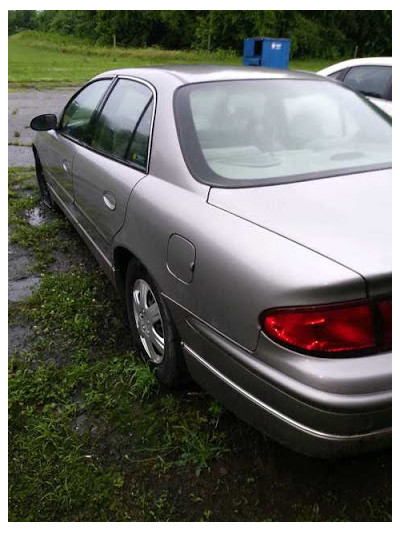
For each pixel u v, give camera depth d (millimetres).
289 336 1554
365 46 44594
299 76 2836
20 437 2217
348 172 2195
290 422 1599
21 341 2893
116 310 3188
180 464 2055
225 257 1754
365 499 1903
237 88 2539
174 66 2910
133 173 2506
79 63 25734
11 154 7312
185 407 2350
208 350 1906
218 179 2088
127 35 46625
